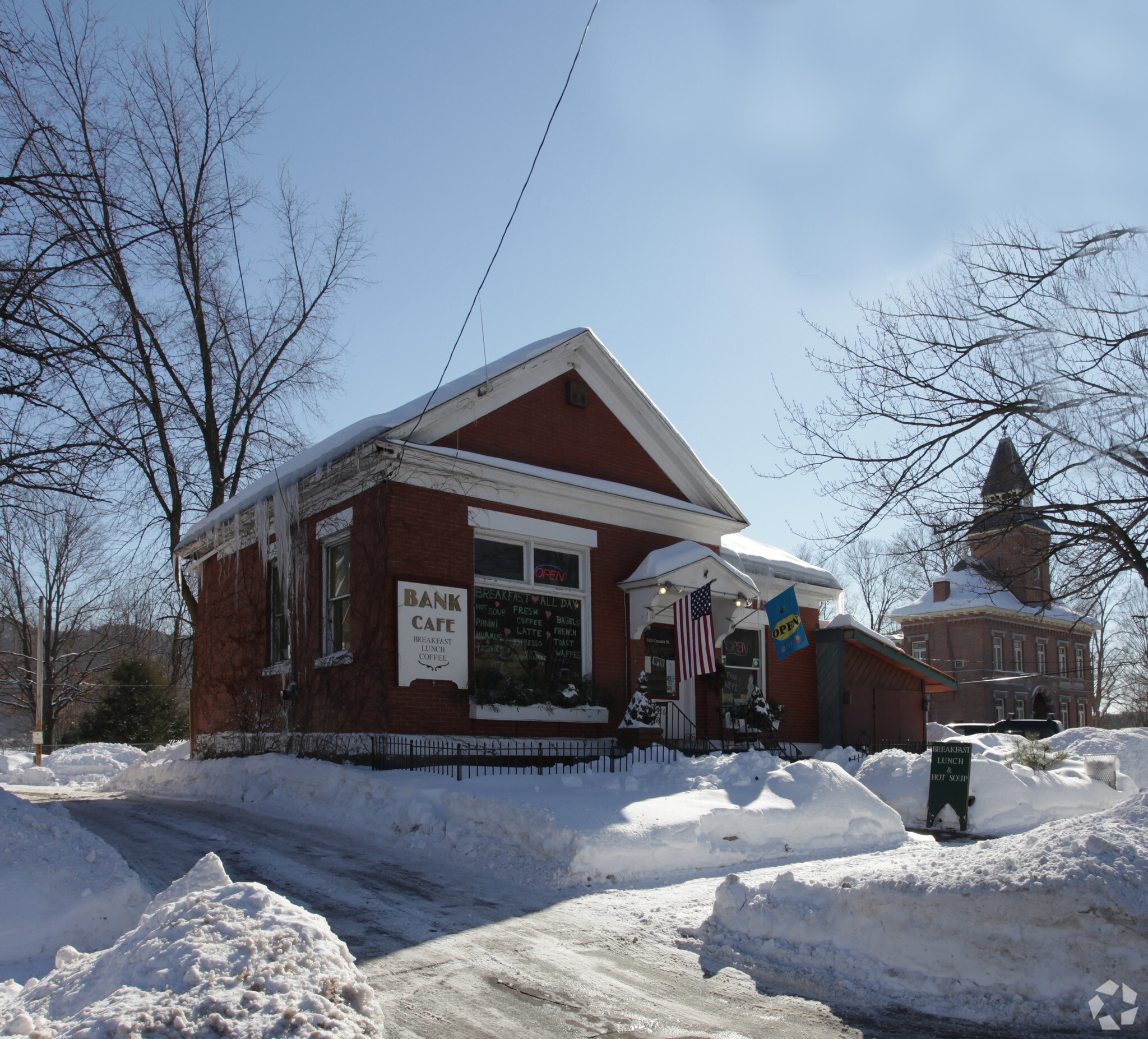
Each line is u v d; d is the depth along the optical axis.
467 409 15.72
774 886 7.39
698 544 17.56
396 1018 5.41
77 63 17.47
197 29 23.77
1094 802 14.81
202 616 20.98
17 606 42.72
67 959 5.17
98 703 38.28
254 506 18.00
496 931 7.21
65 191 12.51
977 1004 5.80
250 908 4.67
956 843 12.72
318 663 15.42
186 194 23.59
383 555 14.30
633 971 6.45
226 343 25.30
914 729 22.66
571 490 16.38
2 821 8.64
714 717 18.67
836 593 22.31
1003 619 54.75
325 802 13.12
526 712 15.27
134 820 13.16
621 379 18.20
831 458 11.78
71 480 13.05
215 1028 3.77
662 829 9.80
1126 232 10.28
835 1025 5.55
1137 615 13.86
